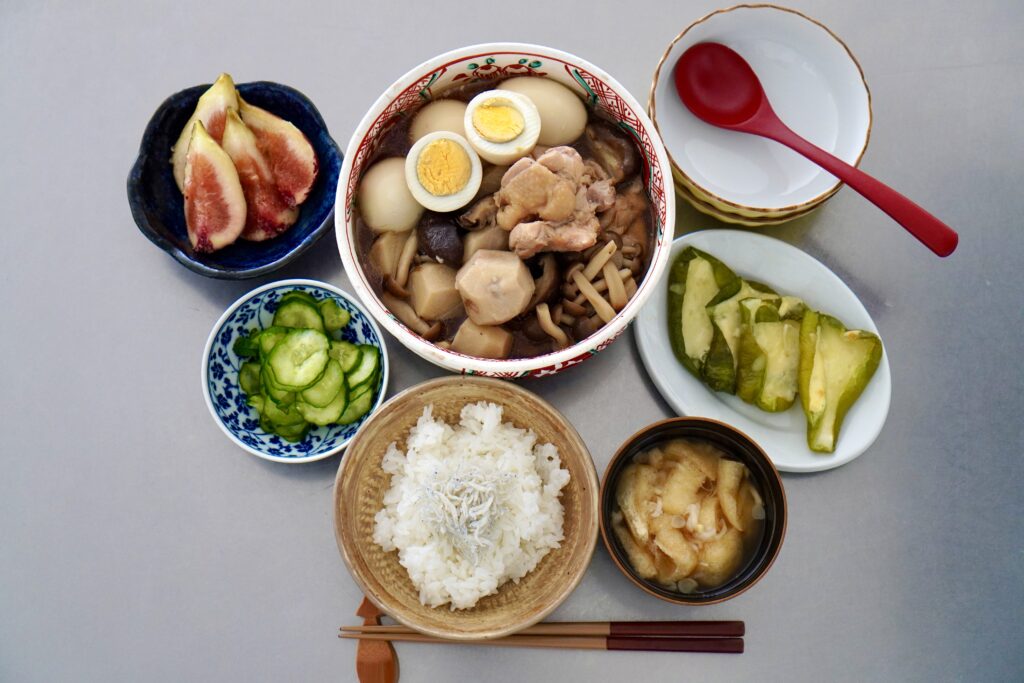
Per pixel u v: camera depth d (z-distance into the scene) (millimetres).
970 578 637
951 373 660
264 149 614
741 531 577
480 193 554
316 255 651
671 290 620
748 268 640
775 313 615
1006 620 633
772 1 696
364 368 602
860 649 626
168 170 621
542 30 685
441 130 546
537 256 548
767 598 628
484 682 614
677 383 626
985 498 646
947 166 683
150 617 625
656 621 612
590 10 688
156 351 653
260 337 602
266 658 620
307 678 617
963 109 689
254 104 627
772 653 623
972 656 628
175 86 682
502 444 590
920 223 585
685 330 615
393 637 608
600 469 633
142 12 688
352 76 677
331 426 618
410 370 640
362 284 511
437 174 538
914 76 691
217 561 629
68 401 647
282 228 624
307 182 616
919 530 641
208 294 660
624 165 552
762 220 621
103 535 633
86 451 642
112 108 681
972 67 692
